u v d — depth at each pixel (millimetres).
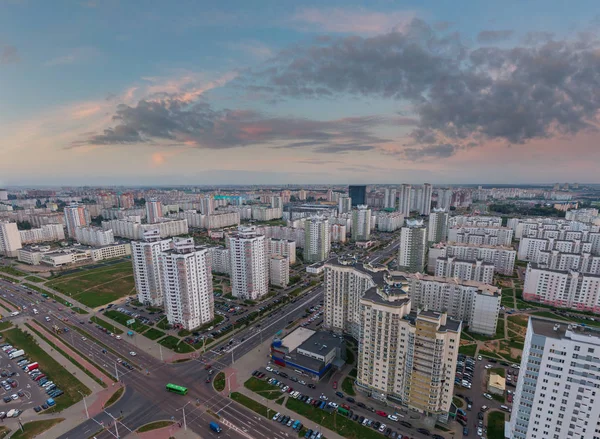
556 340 104062
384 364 145500
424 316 131625
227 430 132250
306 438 127812
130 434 130375
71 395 153500
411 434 129750
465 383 157375
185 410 143375
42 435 130125
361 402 148250
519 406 114562
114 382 162750
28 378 167250
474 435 128750
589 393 101688
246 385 159875
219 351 190500
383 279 180000
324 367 167125
